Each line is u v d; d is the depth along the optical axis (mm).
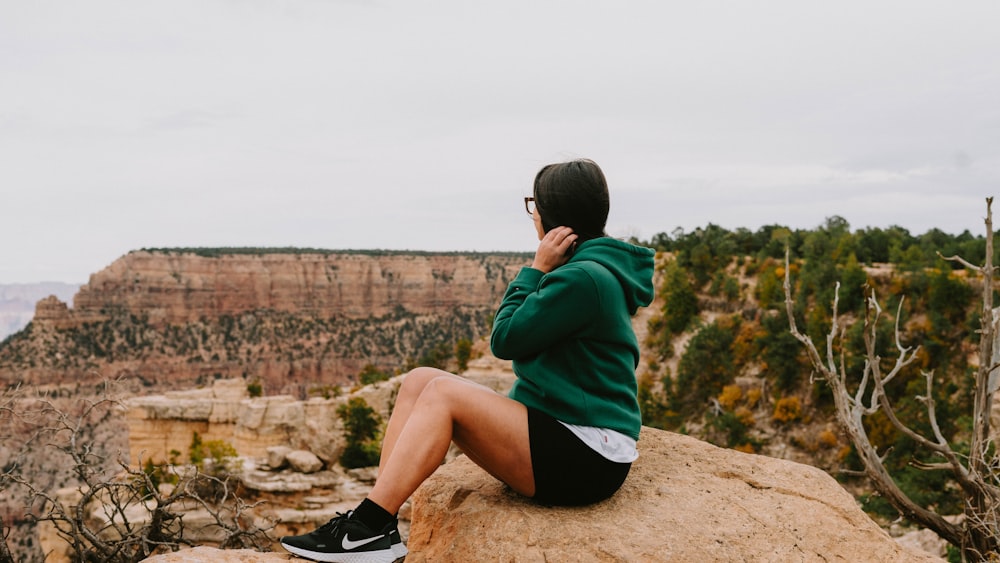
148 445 61344
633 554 3002
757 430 58969
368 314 166000
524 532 3123
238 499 6031
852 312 63719
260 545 5902
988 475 5992
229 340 153625
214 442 51188
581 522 3203
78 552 5414
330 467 50000
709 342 69250
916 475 26969
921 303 62344
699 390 68188
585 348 3064
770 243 88000
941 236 85312
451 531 3309
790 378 60719
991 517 5824
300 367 155750
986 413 5770
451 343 164875
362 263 167125
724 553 3121
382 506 2891
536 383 3074
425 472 2973
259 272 160250
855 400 6441
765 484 3904
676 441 4539
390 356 161000
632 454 3191
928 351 55969
